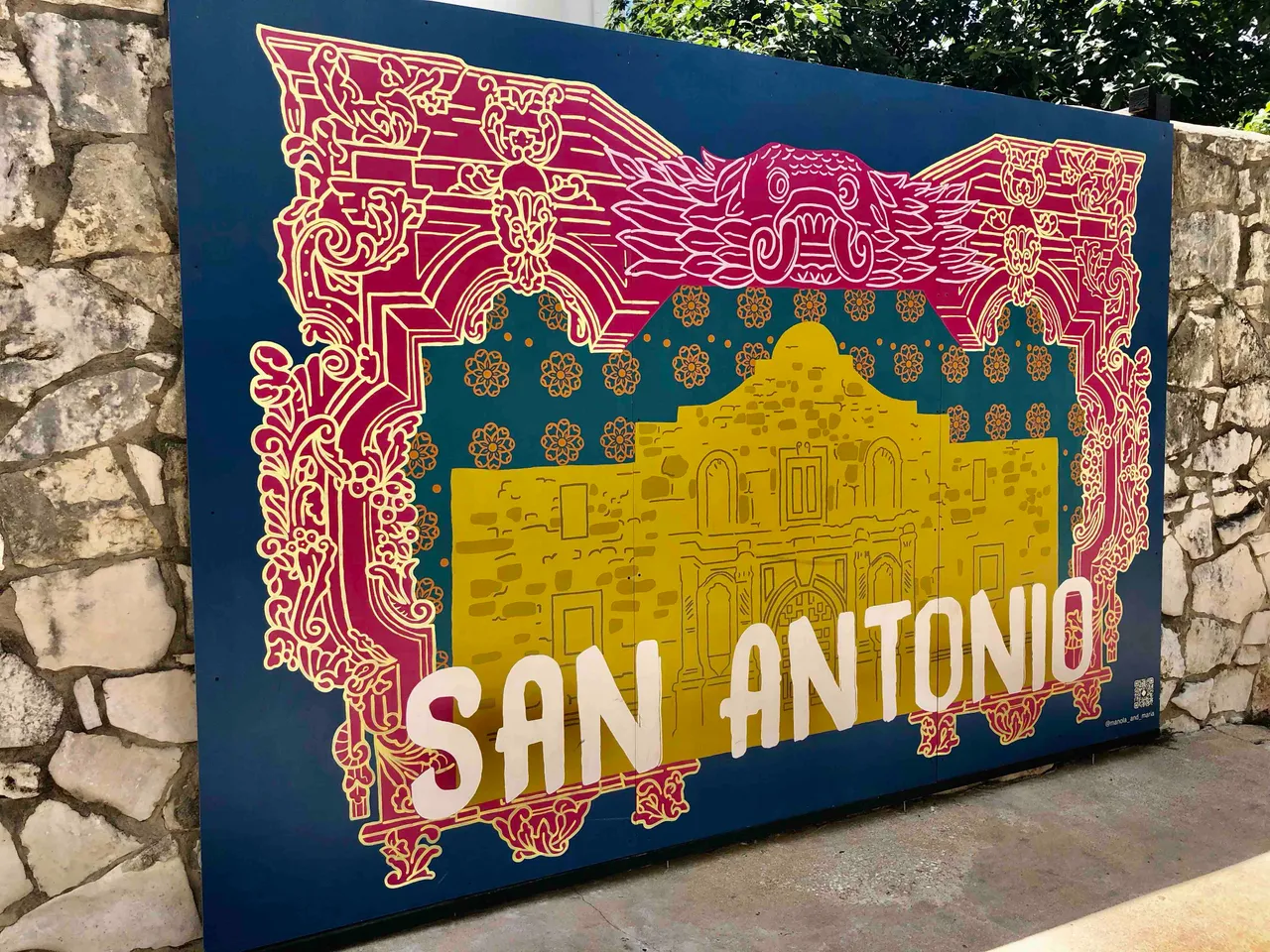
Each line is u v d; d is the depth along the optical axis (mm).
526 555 2490
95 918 2141
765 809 2906
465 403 2393
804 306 2877
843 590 3006
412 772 2379
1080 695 3553
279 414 2188
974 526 3256
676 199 2646
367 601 2305
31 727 2061
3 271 1993
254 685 2193
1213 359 3830
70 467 2068
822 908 2516
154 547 2154
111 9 2053
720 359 2748
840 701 3023
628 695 2660
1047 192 3336
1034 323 3342
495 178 2393
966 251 3178
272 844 2232
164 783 2191
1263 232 3922
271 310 2166
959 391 3199
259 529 2180
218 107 2088
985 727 3328
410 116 2285
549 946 2326
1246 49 7898
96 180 2062
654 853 2730
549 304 2484
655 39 2588
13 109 1985
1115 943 2357
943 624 3207
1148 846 2889
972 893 2600
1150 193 3592
